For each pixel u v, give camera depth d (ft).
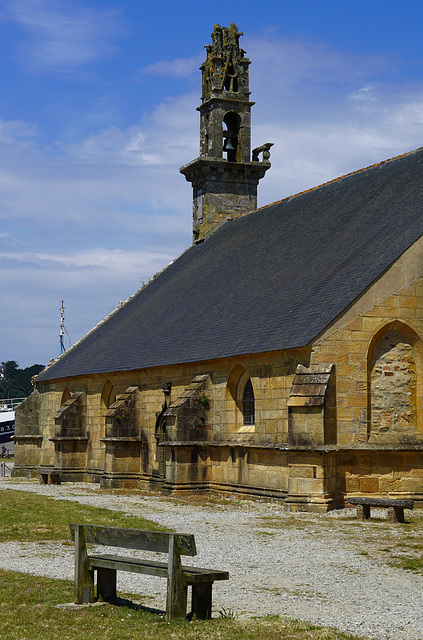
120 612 41.45
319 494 86.28
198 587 40.73
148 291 163.32
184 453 108.27
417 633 38.06
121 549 63.72
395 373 92.12
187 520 79.41
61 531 71.20
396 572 52.60
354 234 105.81
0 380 495.00
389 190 109.81
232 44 167.84
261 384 97.66
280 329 95.71
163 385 119.96
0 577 49.85
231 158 169.58
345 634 37.81
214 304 122.21
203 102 168.55
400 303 91.20
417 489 90.94
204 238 164.76
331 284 96.84
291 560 56.95
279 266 116.16
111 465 126.62
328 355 88.99
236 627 38.75
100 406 142.41
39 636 37.17
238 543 64.64
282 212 139.13
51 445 164.76
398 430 91.61
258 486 98.43
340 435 88.74
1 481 146.51
